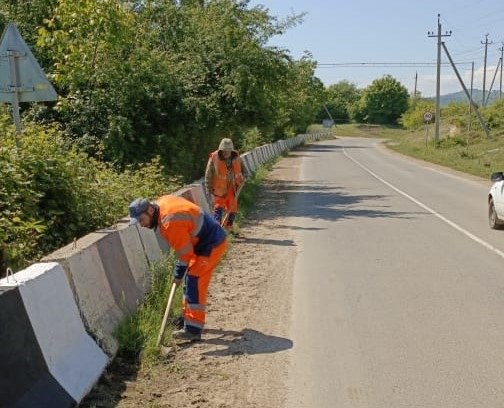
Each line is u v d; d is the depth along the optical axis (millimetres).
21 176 7453
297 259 9484
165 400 4566
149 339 5547
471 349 5586
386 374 5051
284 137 60281
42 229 6926
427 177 25828
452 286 7773
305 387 4820
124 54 14969
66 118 13969
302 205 16484
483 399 4578
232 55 16844
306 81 57031
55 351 4340
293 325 6312
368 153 50281
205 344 5789
